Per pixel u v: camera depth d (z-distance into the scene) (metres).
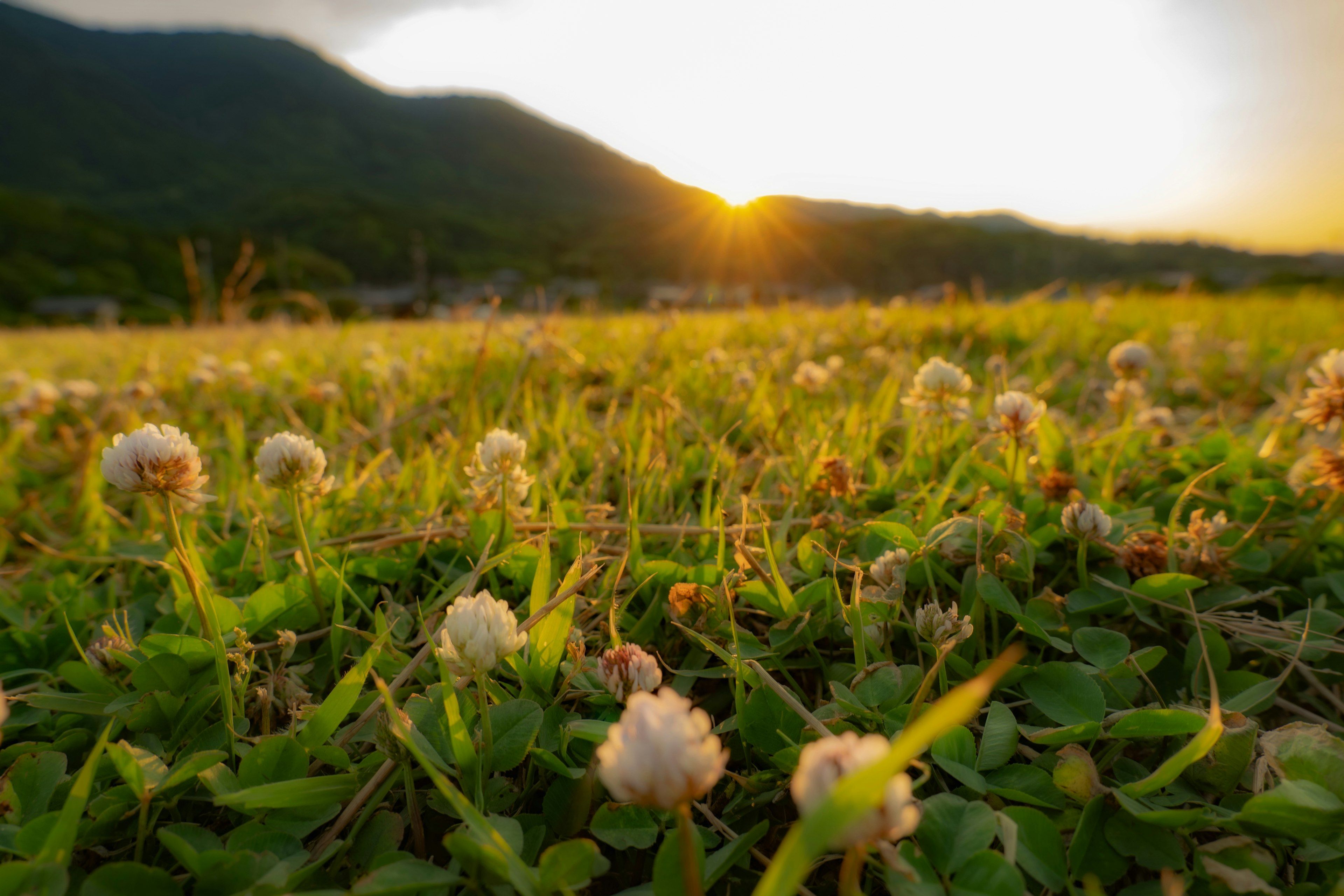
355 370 0.62
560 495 0.32
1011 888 0.14
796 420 0.43
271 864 0.16
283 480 0.23
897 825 0.11
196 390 0.64
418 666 0.20
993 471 0.30
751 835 0.16
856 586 0.20
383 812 0.17
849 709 0.18
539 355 0.58
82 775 0.15
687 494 0.31
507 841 0.15
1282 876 0.16
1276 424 0.38
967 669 0.20
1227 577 0.24
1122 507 0.29
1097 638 0.21
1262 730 0.21
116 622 0.25
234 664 0.21
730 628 0.22
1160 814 0.16
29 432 0.49
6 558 0.35
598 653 0.22
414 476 0.36
